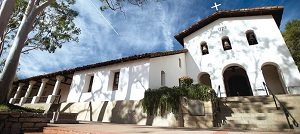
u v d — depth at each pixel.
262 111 7.20
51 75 13.69
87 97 10.93
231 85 14.23
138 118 8.32
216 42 13.42
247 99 8.39
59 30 12.05
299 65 15.95
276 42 11.34
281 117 6.43
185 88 7.98
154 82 9.34
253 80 10.91
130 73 9.94
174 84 11.31
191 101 7.57
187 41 15.23
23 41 6.51
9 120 3.78
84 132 2.99
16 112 3.94
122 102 9.25
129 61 10.32
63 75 13.56
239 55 12.05
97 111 9.85
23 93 19.55
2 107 4.93
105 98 10.15
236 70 14.35
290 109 7.12
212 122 6.80
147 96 8.35
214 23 14.30
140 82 9.24
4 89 5.56
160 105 7.86
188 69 13.83
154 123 7.74
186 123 7.26
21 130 3.93
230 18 13.82
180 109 7.60
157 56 10.05
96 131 3.00
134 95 9.14
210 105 7.16
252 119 6.63
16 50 6.21
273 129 5.75
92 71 11.80
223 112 7.66
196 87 7.84
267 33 11.92
